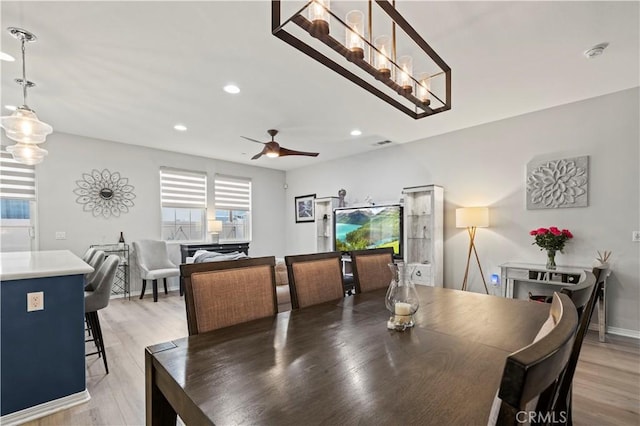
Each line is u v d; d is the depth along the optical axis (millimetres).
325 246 6320
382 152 5574
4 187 4316
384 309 1664
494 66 2730
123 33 2271
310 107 3670
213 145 5363
